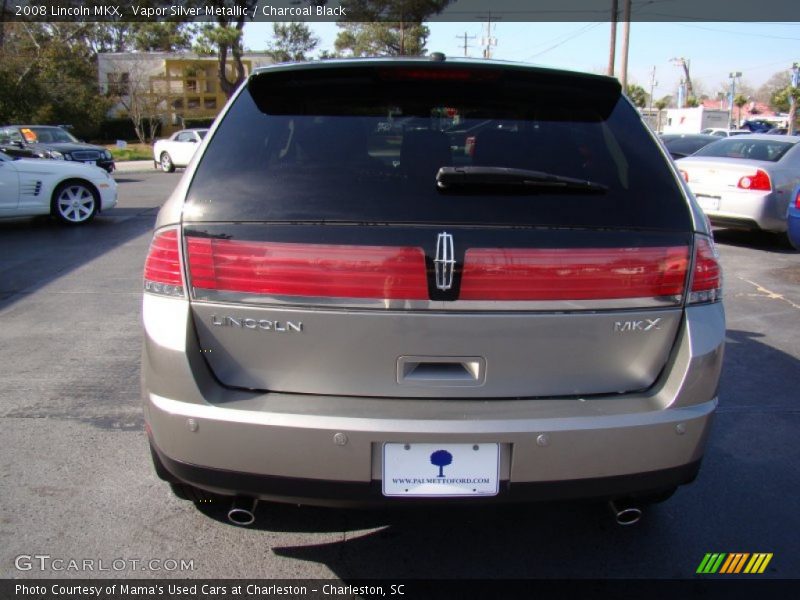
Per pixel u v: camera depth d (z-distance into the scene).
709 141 14.24
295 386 2.14
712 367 2.20
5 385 4.15
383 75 2.41
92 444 3.41
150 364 2.18
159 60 45.22
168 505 2.89
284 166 2.21
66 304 5.95
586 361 2.16
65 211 10.52
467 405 2.11
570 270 2.10
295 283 2.07
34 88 34.91
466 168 2.14
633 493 2.21
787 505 2.98
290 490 2.10
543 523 2.82
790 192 8.76
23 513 2.81
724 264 7.95
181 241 2.13
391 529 2.77
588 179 2.22
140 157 33.38
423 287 2.06
